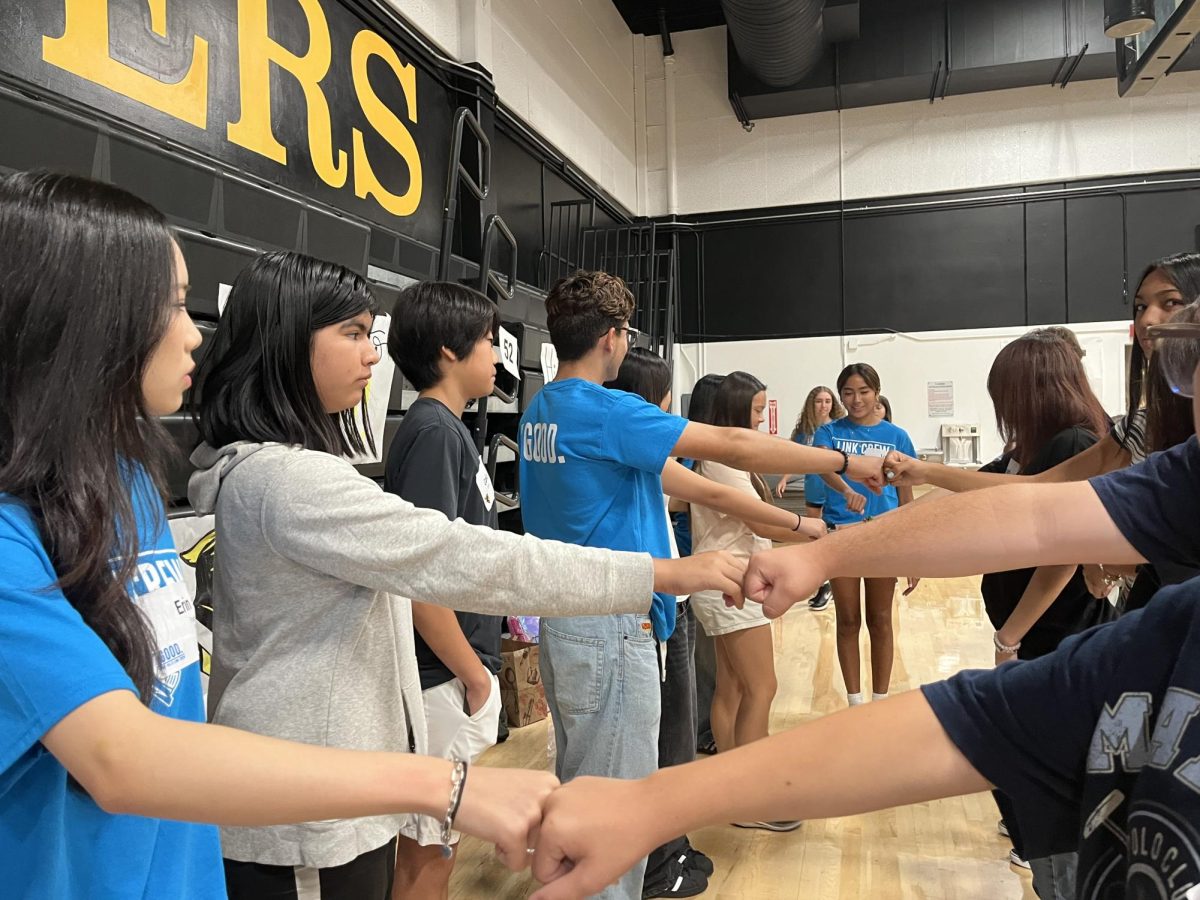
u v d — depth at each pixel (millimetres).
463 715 1429
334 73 2930
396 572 873
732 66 6531
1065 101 6340
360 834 971
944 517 867
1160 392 1126
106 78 1890
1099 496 808
